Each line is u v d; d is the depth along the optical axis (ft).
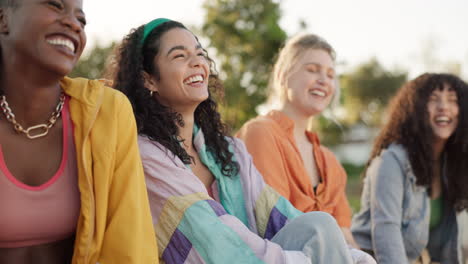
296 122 11.41
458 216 11.85
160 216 7.36
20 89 5.77
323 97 11.38
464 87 11.84
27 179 5.91
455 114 11.73
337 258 7.23
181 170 7.56
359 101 109.50
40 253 6.04
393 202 11.07
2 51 5.78
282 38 36.32
